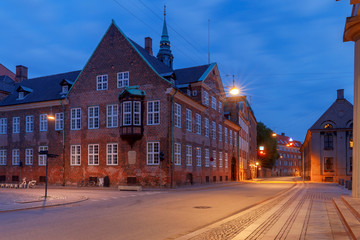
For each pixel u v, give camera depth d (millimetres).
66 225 10586
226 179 48688
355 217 10336
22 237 8773
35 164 38094
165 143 31078
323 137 54719
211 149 42469
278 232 8828
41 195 22453
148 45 46344
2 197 20719
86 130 35156
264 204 16609
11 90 45125
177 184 32188
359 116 15188
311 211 13391
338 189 30750
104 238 8641
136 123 31984
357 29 14695
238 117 56625
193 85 39156
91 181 34062
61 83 38438
